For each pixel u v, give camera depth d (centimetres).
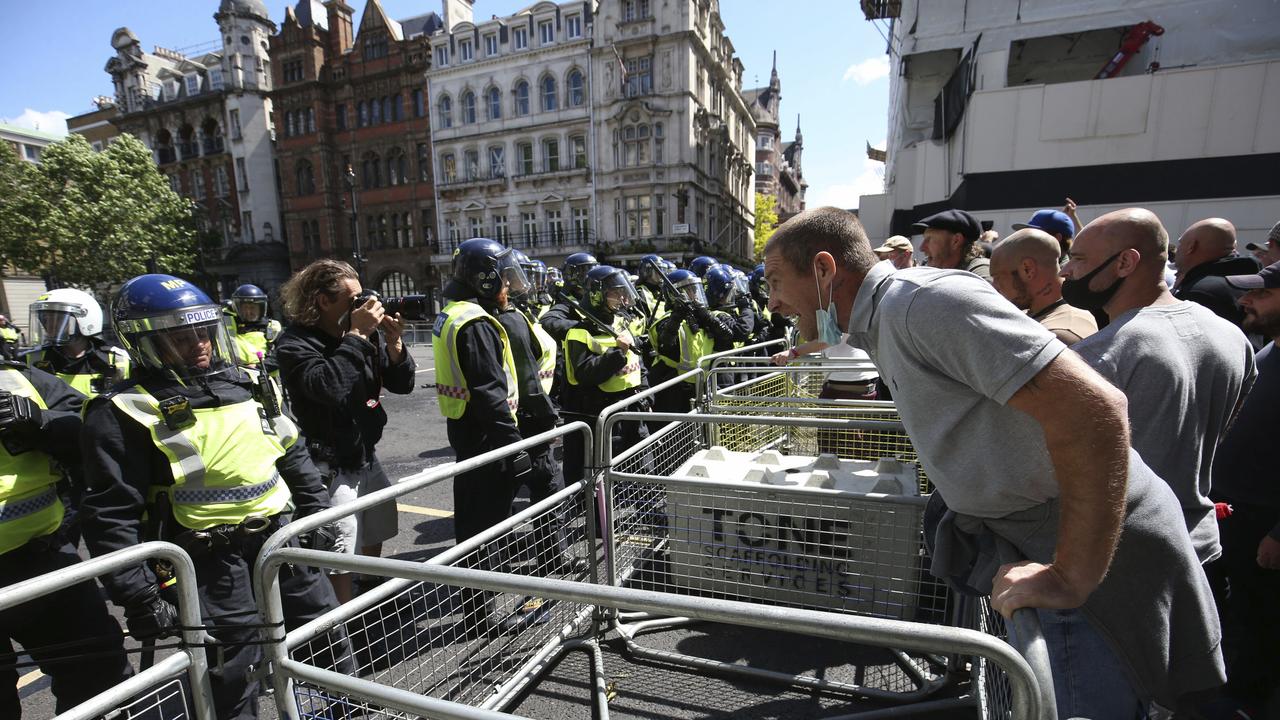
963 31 1427
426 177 3331
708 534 250
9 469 186
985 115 1141
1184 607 120
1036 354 93
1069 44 1363
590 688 222
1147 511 116
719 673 225
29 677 265
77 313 369
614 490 262
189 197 4075
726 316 611
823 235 128
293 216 3656
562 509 245
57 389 225
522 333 312
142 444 167
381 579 297
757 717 203
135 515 163
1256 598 205
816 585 235
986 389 100
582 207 3033
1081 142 1079
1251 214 980
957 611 203
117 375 372
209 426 174
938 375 112
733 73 4016
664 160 2841
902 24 1576
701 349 518
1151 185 1041
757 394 481
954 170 1321
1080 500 92
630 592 100
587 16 2917
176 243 3127
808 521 234
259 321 619
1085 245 166
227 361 193
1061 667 126
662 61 2791
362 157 3478
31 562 191
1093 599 119
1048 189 1114
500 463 268
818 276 129
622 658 240
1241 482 205
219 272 3872
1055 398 92
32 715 240
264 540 186
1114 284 162
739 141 4228
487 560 216
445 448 658
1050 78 1402
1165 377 144
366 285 3541
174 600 168
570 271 497
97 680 189
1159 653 119
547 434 228
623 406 260
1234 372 151
